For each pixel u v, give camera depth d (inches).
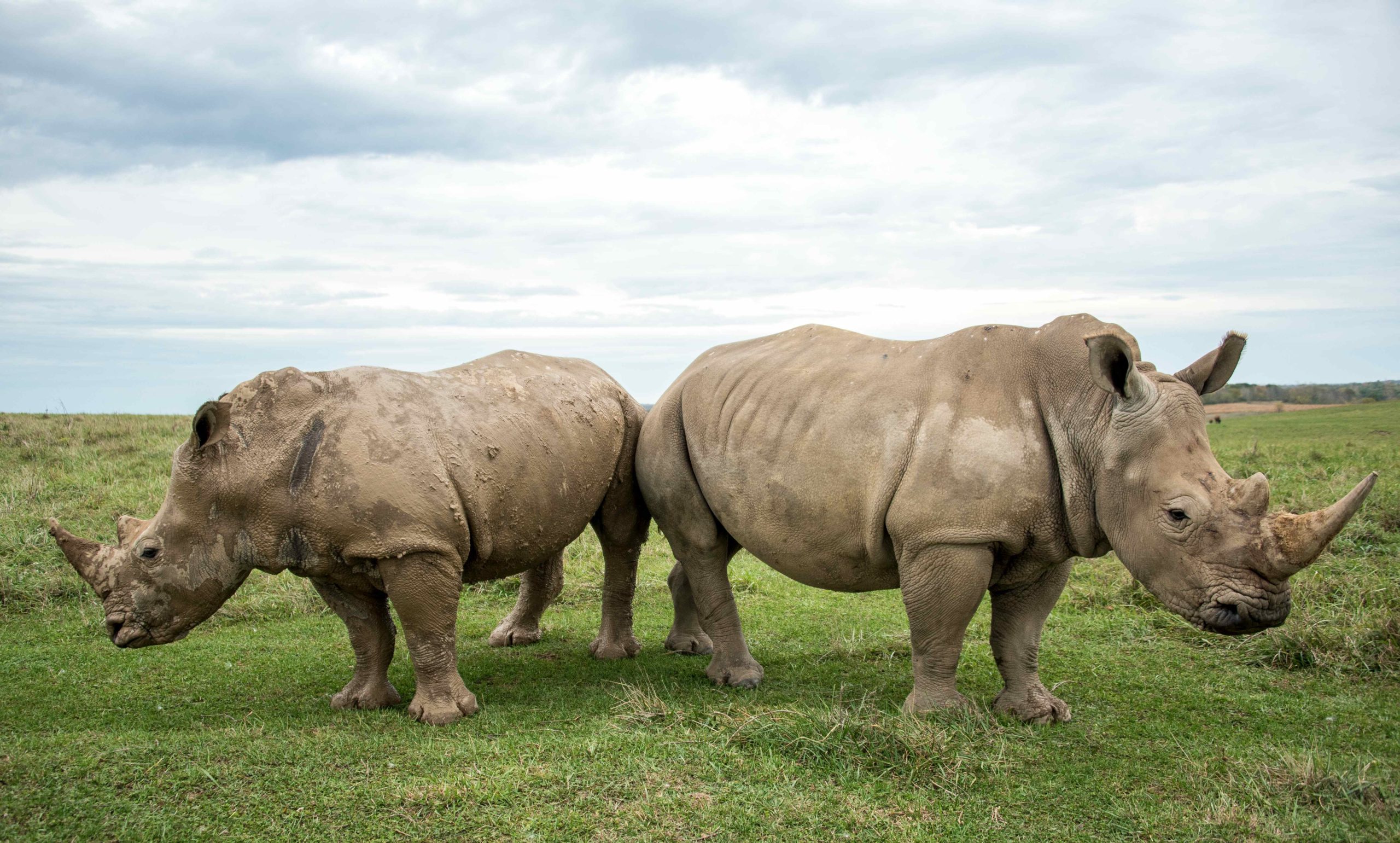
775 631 284.5
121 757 163.0
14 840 135.2
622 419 246.1
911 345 204.8
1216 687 220.8
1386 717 199.0
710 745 174.4
